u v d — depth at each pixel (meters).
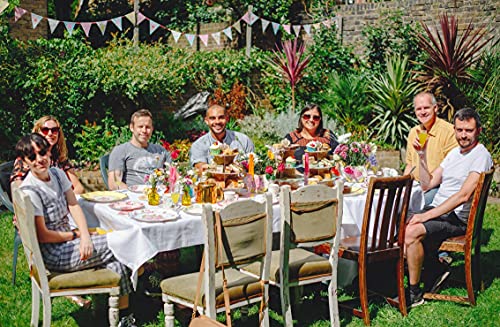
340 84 10.61
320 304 4.55
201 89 10.78
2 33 9.00
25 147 3.69
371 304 4.54
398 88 10.06
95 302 4.24
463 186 4.52
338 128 10.32
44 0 10.59
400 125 10.02
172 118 10.30
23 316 4.23
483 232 6.45
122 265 3.81
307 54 11.65
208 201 4.29
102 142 9.30
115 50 10.59
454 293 4.75
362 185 5.00
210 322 3.26
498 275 5.14
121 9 13.93
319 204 3.93
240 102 10.98
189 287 3.63
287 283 3.89
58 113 9.12
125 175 5.30
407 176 4.21
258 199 4.40
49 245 3.76
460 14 10.60
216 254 3.45
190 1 13.85
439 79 9.56
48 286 3.59
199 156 5.46
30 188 3.73
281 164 4.73
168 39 13.74
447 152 5.54
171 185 4.43
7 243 5.89
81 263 3.74
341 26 11.73
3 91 8.67
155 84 9.91
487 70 9.26
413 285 4.53
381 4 11.45
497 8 10.20
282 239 3.79
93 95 9.31
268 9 12.39
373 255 4.22
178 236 3.85
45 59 9.20
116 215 4.04
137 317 4.28
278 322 4.22
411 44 10.93
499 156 8.84
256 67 11.33
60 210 3.85
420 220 4.45
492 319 4.23
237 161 4.58
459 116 4.67
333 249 4.06
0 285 4.80
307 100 11.33
